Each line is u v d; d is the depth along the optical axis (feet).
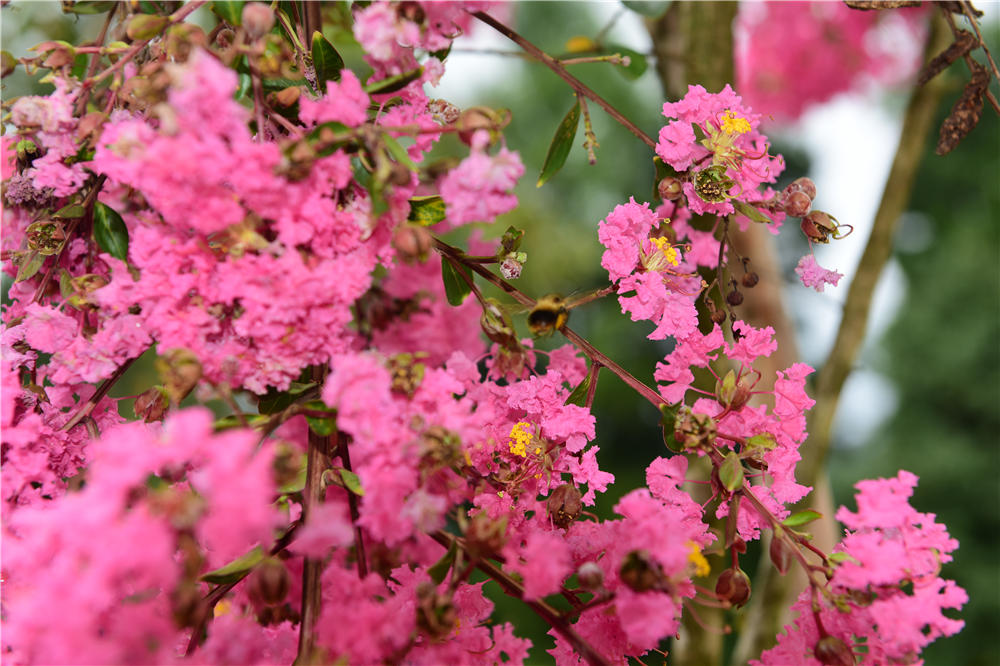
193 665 1.86
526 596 1.96
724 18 2.46
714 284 2.20
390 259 1.95
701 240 2.25
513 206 1.93
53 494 2.03
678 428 2.05
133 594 1.90
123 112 2.00
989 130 15.06
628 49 2.48
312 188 1.91
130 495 1.90
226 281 1.90
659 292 2.10
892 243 2.53
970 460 13.85
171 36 1.94
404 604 1.98
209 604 1.94
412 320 2.32
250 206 1.89
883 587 1.97
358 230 1.93
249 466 1.78
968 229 15.15
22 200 2.05
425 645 1.98
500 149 1.95
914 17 4.87
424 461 1.90
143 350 2.00
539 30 10.87
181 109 1.84
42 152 2.06
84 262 2.10
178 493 1.91
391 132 1.93
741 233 2.47
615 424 11.27
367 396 1.88
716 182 2.14
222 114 1.85
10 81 2.25
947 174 15.26
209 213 1.88
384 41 1.96
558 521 2.08
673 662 2.36
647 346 11.21
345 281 1.91
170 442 1.78
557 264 9.23
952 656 12.81
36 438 2.01
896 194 2.54
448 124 2.09
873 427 14.83
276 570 1.90
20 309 2.10
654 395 2.09
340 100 1.92
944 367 14.55
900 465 14.03
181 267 1.92
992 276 14.64
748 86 5.31
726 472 2.01
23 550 1.85
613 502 6.37
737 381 2.09
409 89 2.01
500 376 2.16
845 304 2.52
